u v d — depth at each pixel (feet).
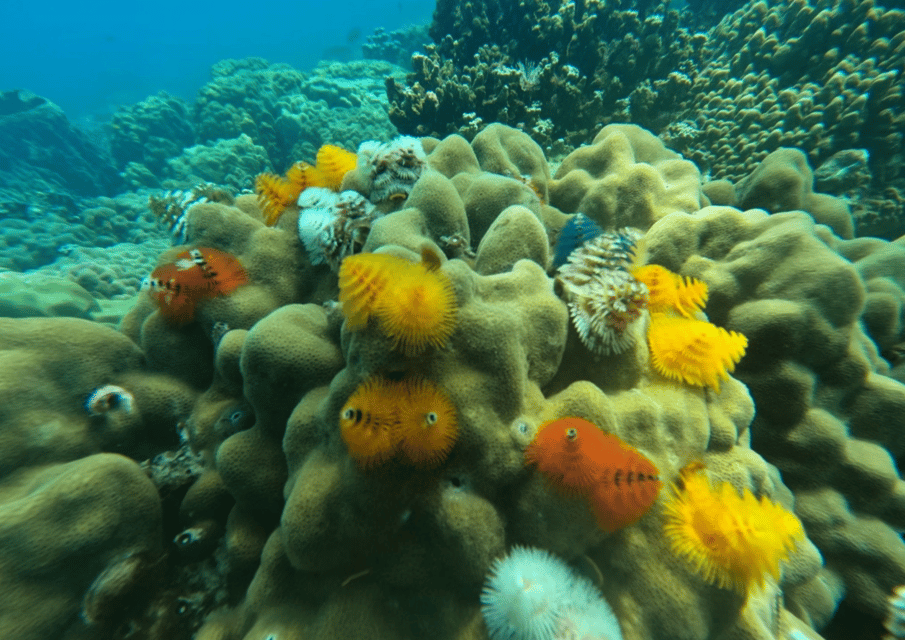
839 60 1.35
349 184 0.62
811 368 0.55
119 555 0.40
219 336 0.50
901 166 1.19
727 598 0.36
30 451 0.41
